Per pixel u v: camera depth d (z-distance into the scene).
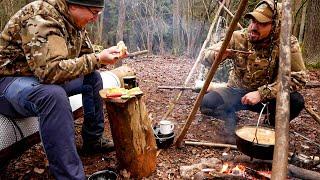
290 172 2.58
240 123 3.92
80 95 3.23
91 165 2.89
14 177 2.67
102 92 2.66
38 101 2.23
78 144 3.26
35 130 2.76
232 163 2.84
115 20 12.88
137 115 2.55
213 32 6.28
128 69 4.16
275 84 3.03
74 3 2.35
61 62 2.26
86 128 3.01
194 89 4.23
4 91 2.45
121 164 2.72
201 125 3.84
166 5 12.77
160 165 2.91
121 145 2.62
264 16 2.99
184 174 2.69
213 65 2.71
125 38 12.95
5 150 2.50
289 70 1.45
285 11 1.56
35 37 2.22
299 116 4.26
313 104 4.79
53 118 2.20
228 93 3.54
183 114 4.20
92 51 2.96
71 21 2.45
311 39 7.71
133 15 12.75
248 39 3.31
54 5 2.32
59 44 2.28
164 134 3.19
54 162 2.25
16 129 2.57
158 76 6.31
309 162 2.82
